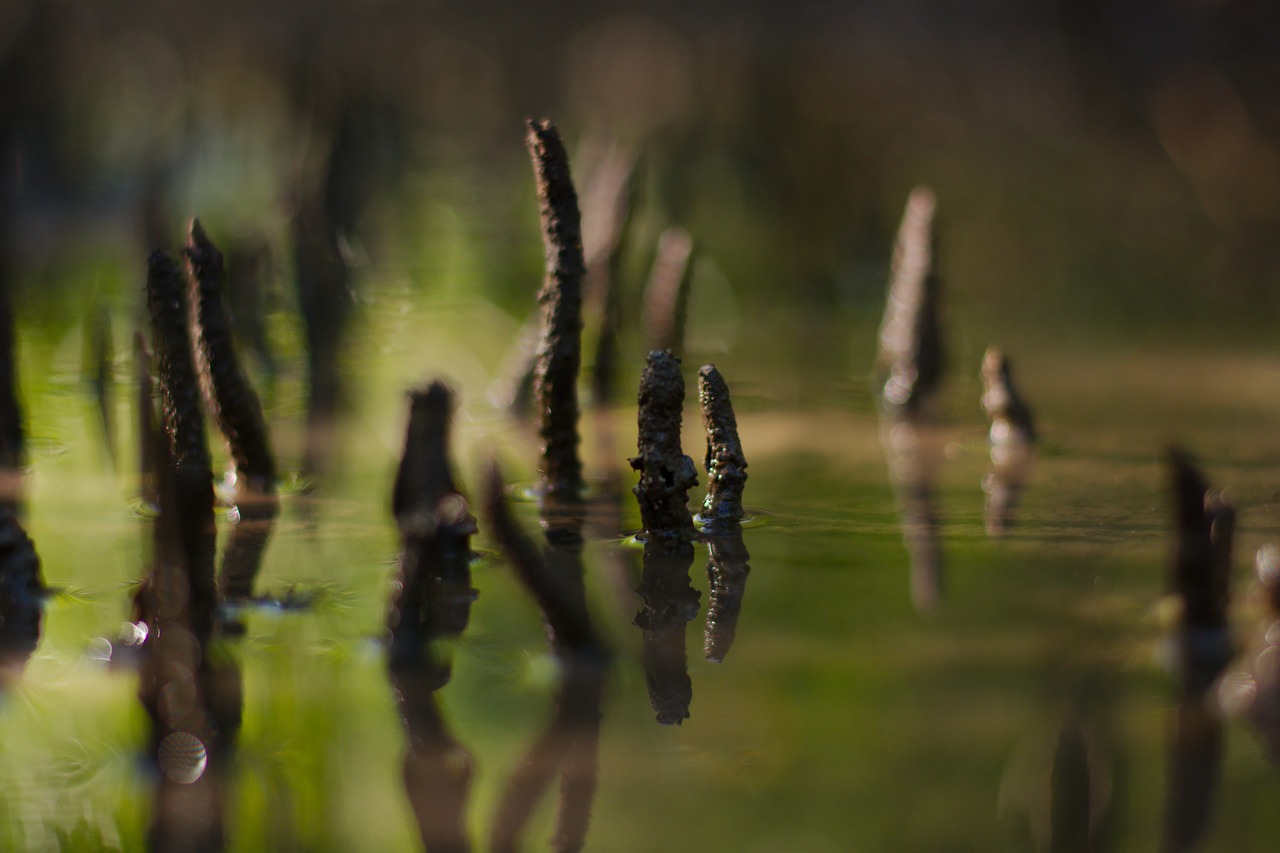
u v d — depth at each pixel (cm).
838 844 155
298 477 333
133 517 293
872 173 882
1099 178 995
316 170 639
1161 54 1209
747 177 876
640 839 160
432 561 246
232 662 214
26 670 212
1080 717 191
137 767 181
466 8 1341
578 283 319
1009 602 240
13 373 352
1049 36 1276
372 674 210
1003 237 799
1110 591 245
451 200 823
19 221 755
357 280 561
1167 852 158
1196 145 1061
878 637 222
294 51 1112
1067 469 347
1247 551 263
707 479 331
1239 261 739
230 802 172
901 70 1232
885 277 684
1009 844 157
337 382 443
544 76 1322
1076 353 516
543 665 212
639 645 220
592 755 182
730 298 632
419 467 254
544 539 281
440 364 472
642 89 1277
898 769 175
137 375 354
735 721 191
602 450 366
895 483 336
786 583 253
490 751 185
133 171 862
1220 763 178
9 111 891
